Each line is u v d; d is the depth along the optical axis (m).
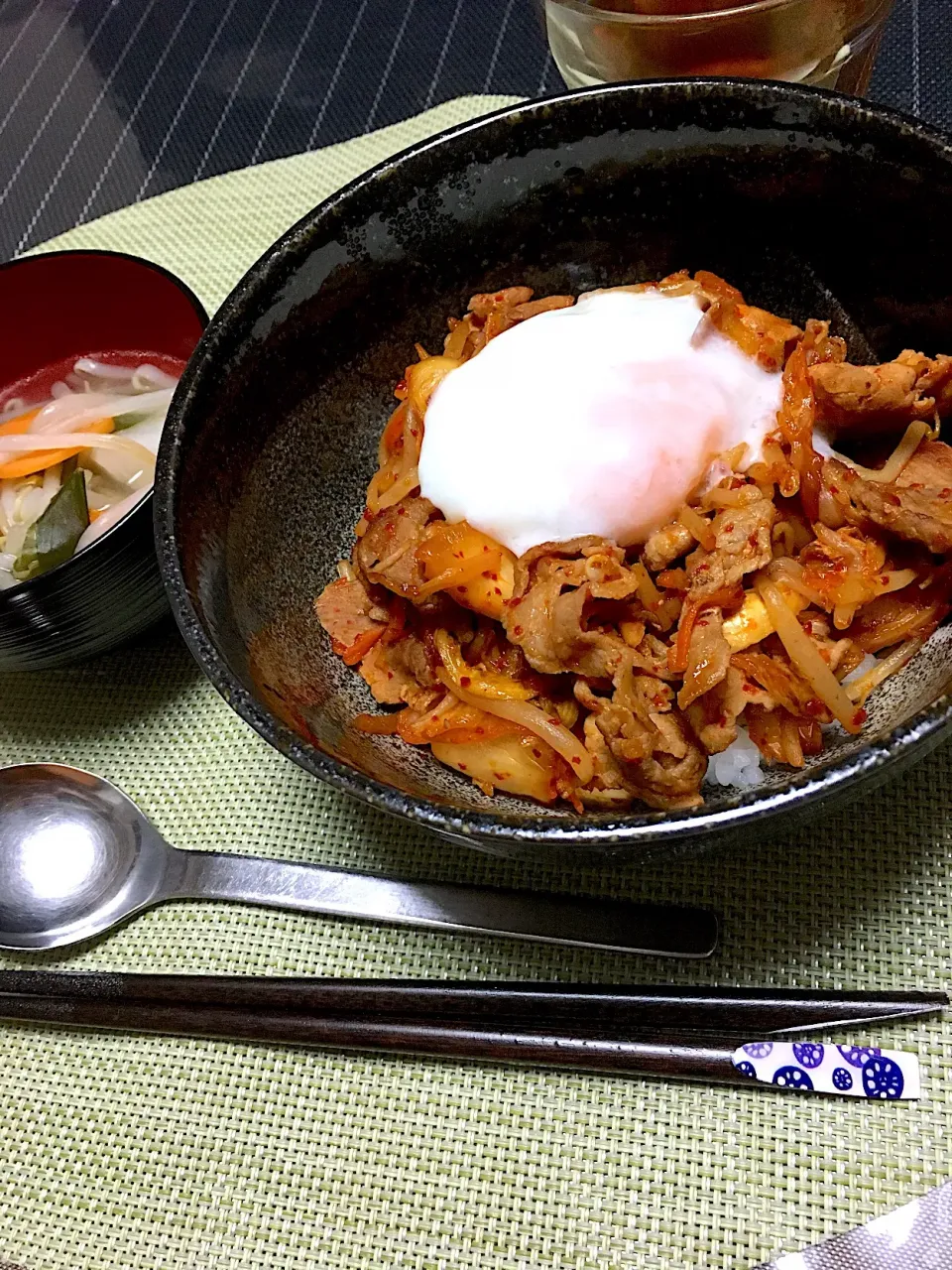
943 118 0.37
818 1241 0.20
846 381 0.23
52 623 0.27
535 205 0.27
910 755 0.18
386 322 0.28
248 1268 0.22
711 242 0.27
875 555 0.23
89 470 0.32
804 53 0.30
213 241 0.38
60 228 0.43
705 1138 0.22
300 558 0.27
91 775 0.28
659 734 0.22
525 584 0.23
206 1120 0.23
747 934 0.23
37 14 0.50
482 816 0.19
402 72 0.44
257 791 0.27
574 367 0.24
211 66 0.46
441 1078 0.23
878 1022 0.22
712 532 0.23
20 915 0.26
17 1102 0.25
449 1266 0.21
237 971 0.25
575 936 0.23
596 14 0.30
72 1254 0.22
